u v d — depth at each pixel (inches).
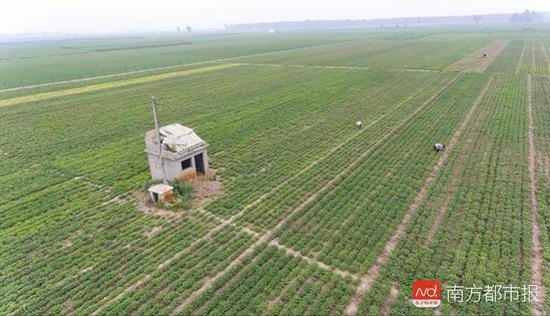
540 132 954.1
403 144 916.6
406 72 2016.5
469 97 1359.5
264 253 513.3
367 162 812.6
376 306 411.2
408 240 529.7
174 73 2297.0
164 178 718.5
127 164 855.1
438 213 600.1
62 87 1871.3
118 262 504.1
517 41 3693.4
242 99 1498.5
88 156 910.4
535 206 605.9
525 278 443.5
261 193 690.8
